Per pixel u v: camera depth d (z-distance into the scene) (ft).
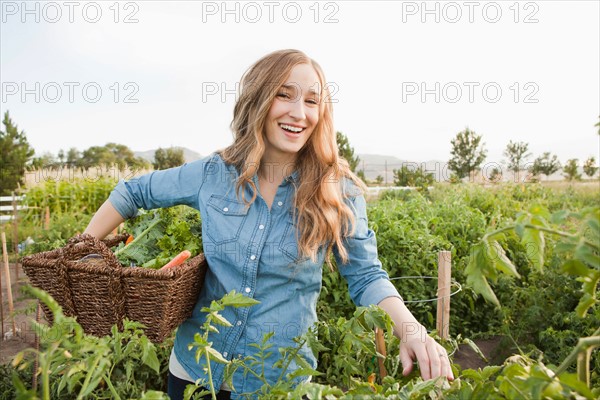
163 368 10.49
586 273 2.48
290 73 5.78
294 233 6.00
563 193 44.37
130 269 5.16
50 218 36.52
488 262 2.82
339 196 6.13
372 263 6.20
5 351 13.88
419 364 4.71
